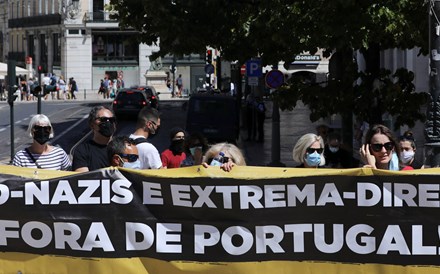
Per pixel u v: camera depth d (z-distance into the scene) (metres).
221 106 33.41
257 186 6.51
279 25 16.89
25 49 98.31
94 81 87.75
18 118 50.19
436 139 10.56
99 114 9.16
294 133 39.91
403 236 6.42
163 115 52.53
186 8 18.47
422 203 6.38
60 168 9.62
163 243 6.61
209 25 18.56
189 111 33.44
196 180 6.55
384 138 8.27
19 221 6.71
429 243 6.39
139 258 6.66
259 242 6.55
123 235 6.65
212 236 6.58
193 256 6.60
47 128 9.46
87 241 6.67
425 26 16.48
